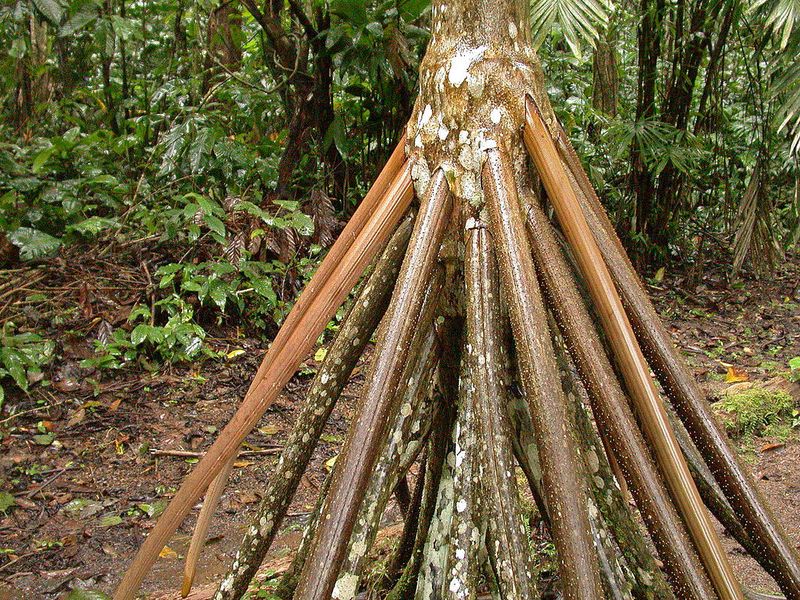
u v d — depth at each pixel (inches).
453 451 70.6
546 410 54.9
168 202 197.5
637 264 252.2
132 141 206.5
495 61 63.4
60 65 250.7
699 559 55.6
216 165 197.5
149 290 173.0
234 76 212.5
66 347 158.9
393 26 191.3
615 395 57.0
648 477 55.6
